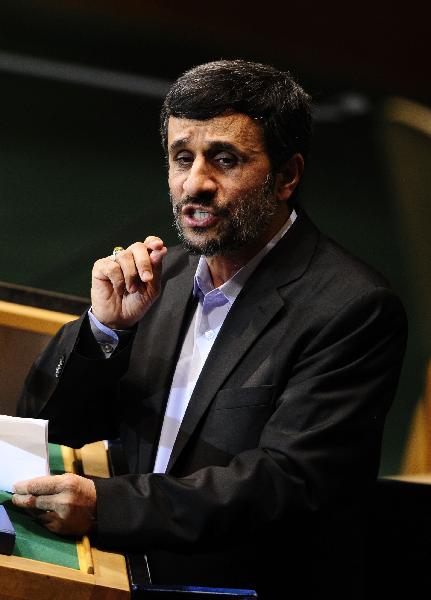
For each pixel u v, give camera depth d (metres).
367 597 5.95
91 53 20.39
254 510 4.74
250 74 5.04
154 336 5.59
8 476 4.77
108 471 5.49
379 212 16.05
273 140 5.06
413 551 5.94
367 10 22.05
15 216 14.12
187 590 4.21
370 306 5.09
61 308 6.70
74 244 13.52
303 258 5.34
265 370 5.12
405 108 16.05
